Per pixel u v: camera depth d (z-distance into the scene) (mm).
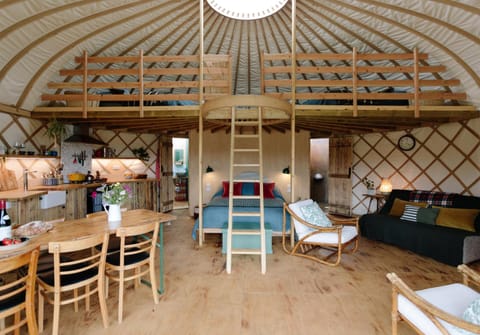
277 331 1747
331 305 2064
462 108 3502
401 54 3385
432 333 1271
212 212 3574
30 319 1465
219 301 2113
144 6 2939
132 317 1890
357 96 3459
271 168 5539
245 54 4473
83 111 3590
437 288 1593
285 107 3236
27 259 1396
